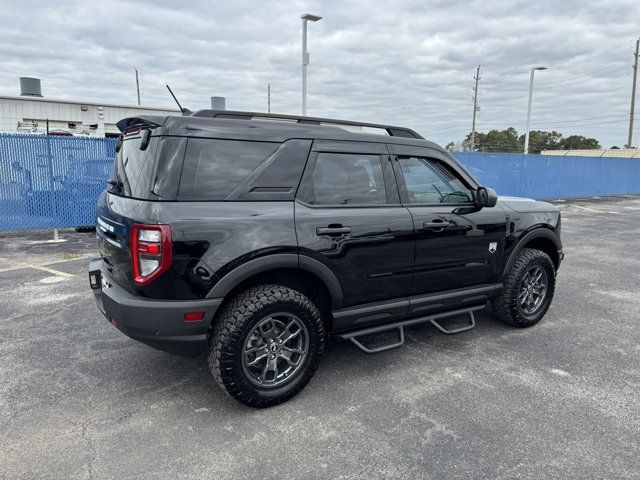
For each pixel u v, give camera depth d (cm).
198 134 294
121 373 361
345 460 261
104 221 330
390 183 365
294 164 321
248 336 296
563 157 2005
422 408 316
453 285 404
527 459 262
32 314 487
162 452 266
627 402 326
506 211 436
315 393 336
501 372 371
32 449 266
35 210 892
